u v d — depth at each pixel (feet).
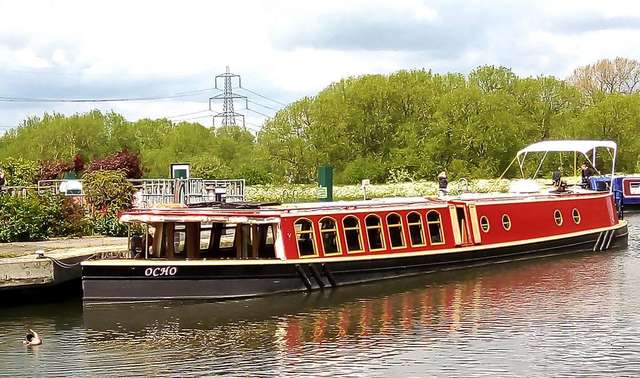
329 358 59.41
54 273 74.33
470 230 93.86
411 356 59.67
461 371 56.34
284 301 75.97
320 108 236.63
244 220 76.54
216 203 83.35
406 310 73.05
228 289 75.10
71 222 97.04
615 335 64.49
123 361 59.26
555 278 87.40
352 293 79.36
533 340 63.36
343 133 240.53
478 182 197.88
